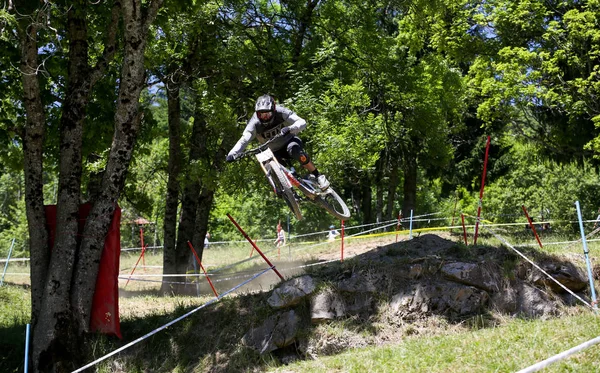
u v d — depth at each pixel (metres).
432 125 21.52
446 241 12.35
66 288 11.13
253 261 22.92
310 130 16.44
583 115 20.88
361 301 10.80
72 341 10.97
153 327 11.84
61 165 11.59
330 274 11.41
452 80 25.14
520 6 19.98
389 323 10.48
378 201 30.52
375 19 19.94
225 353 10.66
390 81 19.92
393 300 10.70
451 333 10.02
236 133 15.72
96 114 14.84
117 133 11.48
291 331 10.61
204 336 11.22
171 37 16.61
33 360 10.80
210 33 16.91
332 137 16.16
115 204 11.59
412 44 23.88
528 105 20.92
